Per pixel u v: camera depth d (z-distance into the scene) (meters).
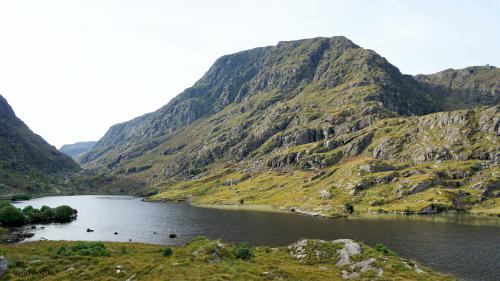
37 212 165.50
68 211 175.25
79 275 49.56
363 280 53.91
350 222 156.88
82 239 116.12
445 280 55.34
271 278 50.38
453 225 143.12
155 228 143.88
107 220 170.62
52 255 61.28
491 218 165.62
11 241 107.44
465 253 91.81
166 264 52.66
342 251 68.75
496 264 80.94
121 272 50.16
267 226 146.75
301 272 56.44
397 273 57.06
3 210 143.50
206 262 54.94
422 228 135.38
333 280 53.62
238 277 48.06
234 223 158.25
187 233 130.25
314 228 139.00
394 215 182.00
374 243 105.50
